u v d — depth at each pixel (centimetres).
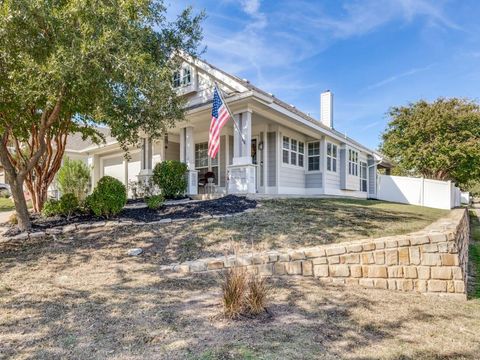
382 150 2558
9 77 541
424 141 2291
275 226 692
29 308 372
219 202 929
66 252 589
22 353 279
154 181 1127
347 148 1681
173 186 1110
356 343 310
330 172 1541
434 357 292
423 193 1833
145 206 939
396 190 1936
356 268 496
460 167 2216
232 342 299
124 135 796
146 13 638
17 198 712
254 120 1252
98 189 795
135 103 717
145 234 671
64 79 524
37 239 663
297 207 898
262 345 296
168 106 833
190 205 912
